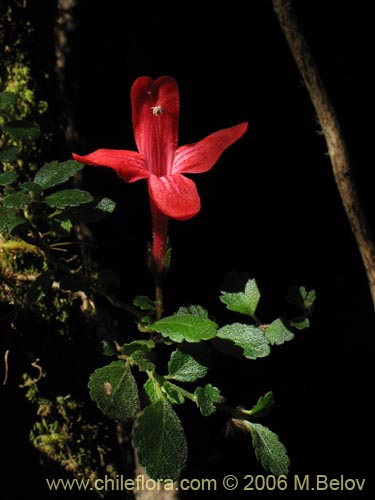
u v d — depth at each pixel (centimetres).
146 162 25
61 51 32
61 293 33
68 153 33
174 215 23
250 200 35
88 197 25
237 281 27
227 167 35
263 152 35
